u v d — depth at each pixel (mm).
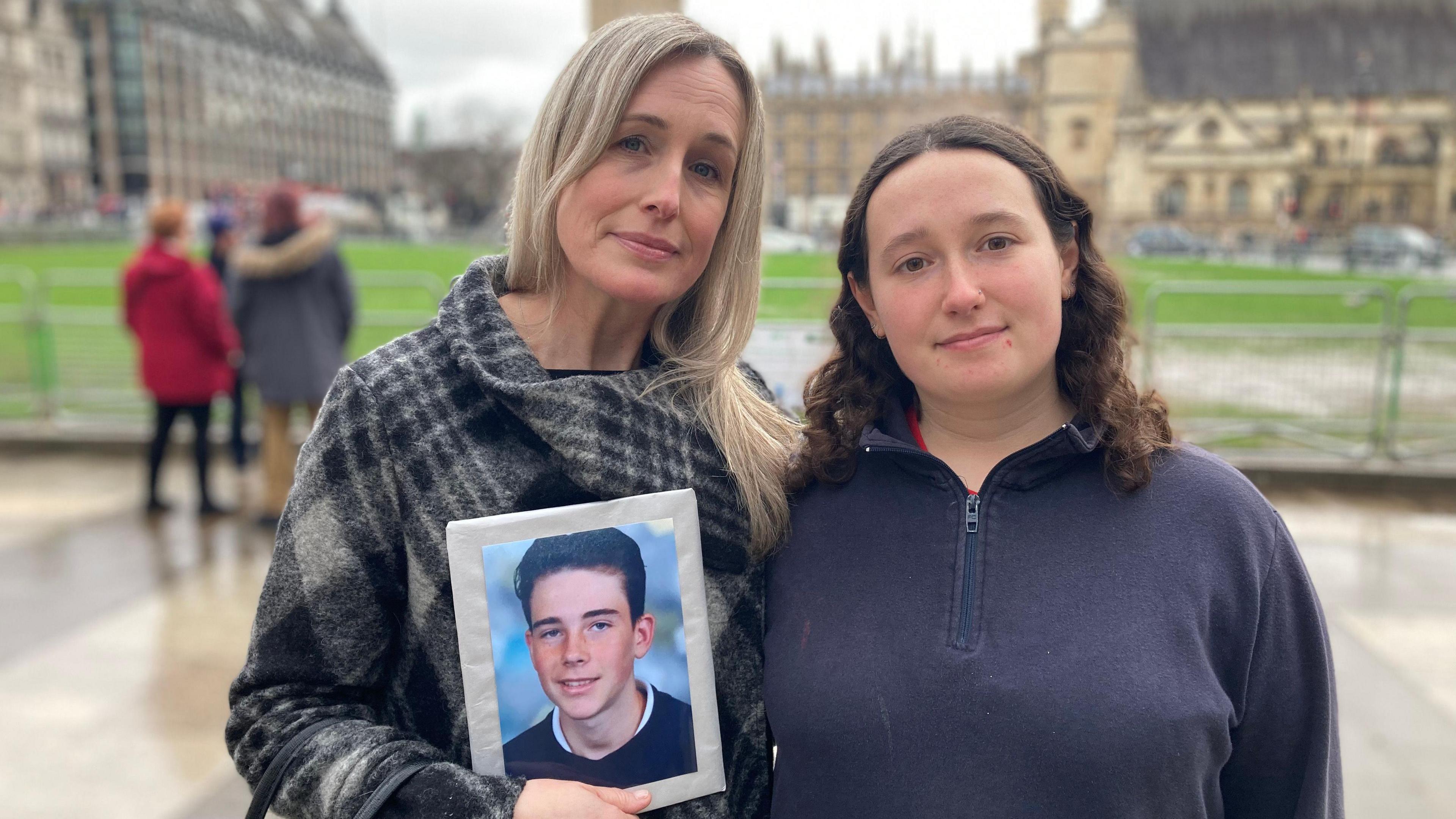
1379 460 7168
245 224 41250
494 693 1208
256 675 1225
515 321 1333
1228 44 74062
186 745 3453
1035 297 1236
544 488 1221
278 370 5852
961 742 1206
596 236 1241
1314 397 7453
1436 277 25578
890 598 1295
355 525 1200
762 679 1386
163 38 92438
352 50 129750
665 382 1329
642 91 1221
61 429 8266
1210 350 7559
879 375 1456
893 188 1278
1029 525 1289
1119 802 1158
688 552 1277
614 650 1244
